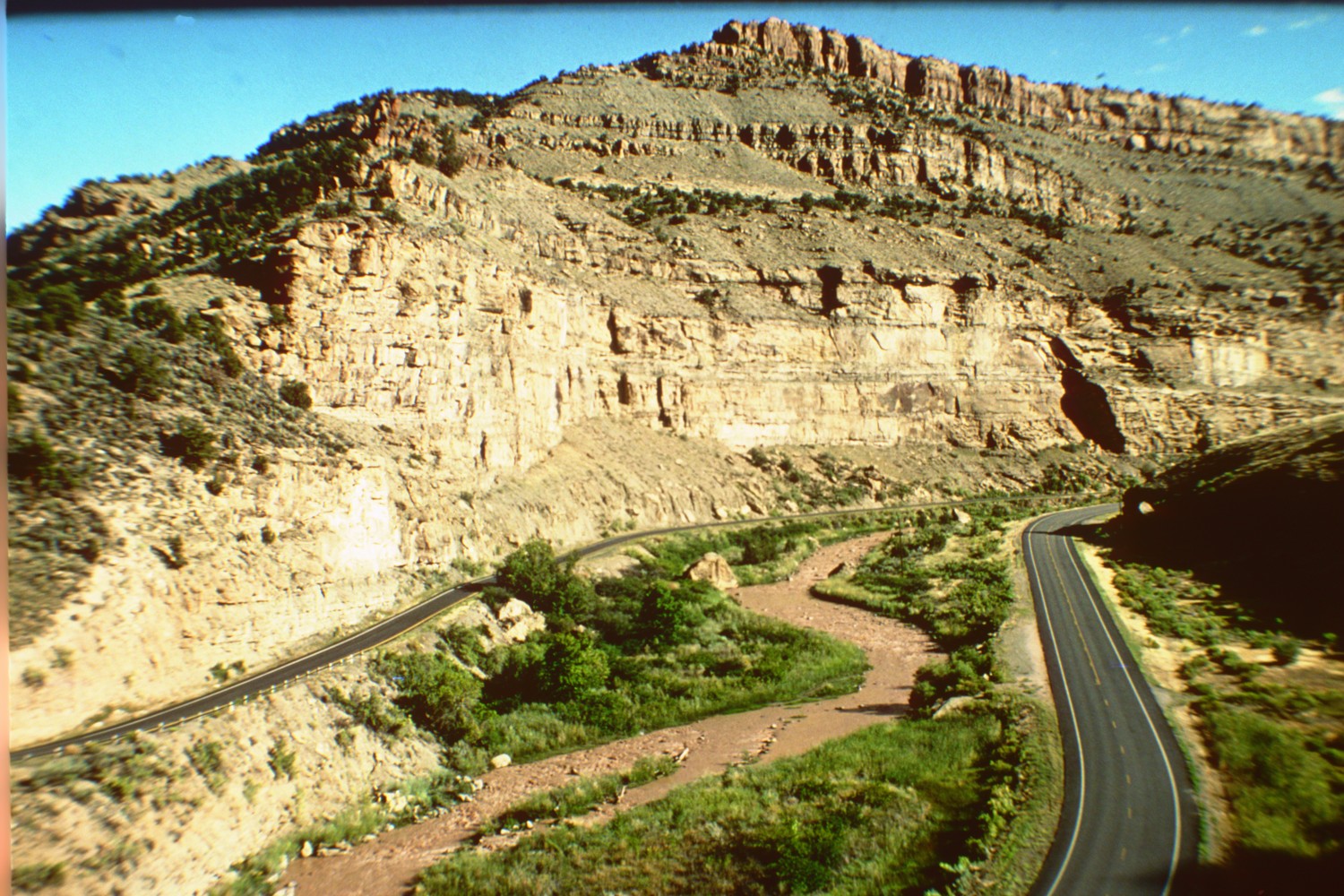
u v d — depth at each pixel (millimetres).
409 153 86812
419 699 39281
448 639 45344
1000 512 97562
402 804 33625
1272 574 54688
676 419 100062
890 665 49906
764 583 73250
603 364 96812
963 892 24062
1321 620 46562
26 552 31266
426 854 29812
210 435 41781
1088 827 26812
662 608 55312
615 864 27750
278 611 40719
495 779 36531
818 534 88750
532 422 77500
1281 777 28781
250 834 28844
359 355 56250
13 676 27969
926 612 59844
